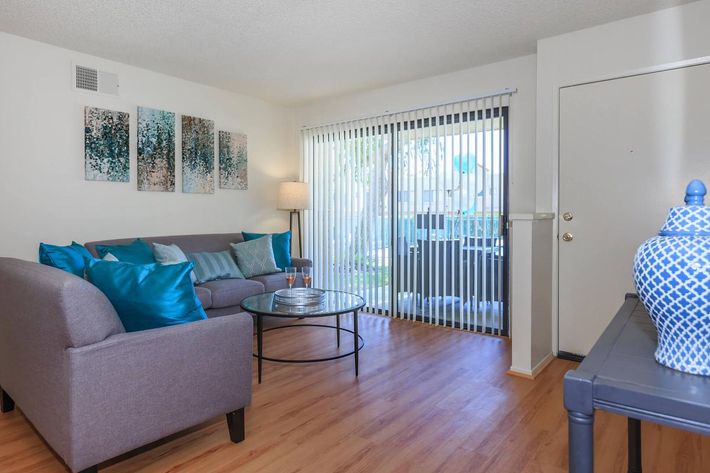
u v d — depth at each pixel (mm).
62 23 2930
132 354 1568
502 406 2299
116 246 3275
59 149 3330
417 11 2770
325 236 4941
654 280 882
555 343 3176
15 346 1816
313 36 3143
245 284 3629
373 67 3812
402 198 4266
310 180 5086
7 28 2998
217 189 4457
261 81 4215
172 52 3449
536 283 2824
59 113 3328
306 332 3766
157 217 3955
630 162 2883
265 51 3436
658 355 929
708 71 2619
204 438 1965
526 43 3287
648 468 1742
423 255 4113
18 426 2049
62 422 1494
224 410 1848
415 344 3422
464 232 3863
